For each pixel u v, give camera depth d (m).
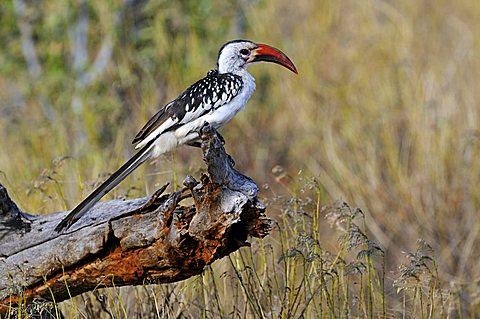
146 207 7.00
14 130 13.66
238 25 15.56
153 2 14.30
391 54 15.92
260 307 7.68
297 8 18.22
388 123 13.77
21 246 7.30
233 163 7.46
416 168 13.05
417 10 17.91
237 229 6.85
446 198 12.60
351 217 8.03
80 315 7.90
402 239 12.26
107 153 12.36
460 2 18.66
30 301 7.36
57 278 7.22
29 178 11.45
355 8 18.30
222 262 8.61
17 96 14.55
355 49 16.45
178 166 11.33
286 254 7.34
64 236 7.16
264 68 15.27
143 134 8.24
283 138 14.50
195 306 8.37
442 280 10.89
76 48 14.50
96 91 13.98
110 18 14.27
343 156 13.58
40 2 14.71
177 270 6.94
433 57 15.70
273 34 16.17
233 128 14.21
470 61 15.64
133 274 7.05
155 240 6.82
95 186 9.05
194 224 6.58
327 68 16.20
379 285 8.16
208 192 6.47
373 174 12.92
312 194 11.82
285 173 9.91
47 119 13.86
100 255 7.09
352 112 14.50
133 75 14.00
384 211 12.58
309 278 8.27
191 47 14.44
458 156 13.10
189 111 8.23
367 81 15.29
